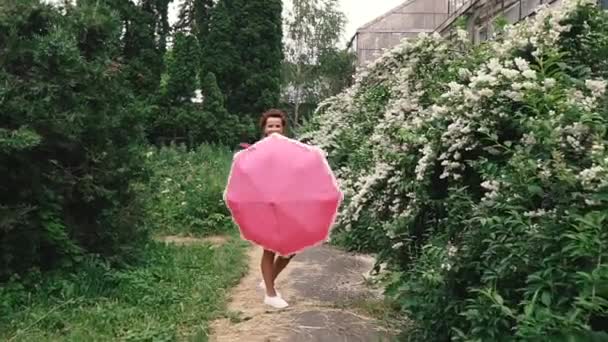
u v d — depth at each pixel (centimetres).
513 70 374
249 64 2247
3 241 493
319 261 695
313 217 453
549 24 436
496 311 301
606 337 260
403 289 389
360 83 748
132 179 618
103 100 567
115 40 605
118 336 421
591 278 257
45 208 515
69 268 530
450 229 387
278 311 491
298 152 467
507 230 317
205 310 484
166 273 587
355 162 745
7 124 492
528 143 338
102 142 572
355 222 638
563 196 311
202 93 1873
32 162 513
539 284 283
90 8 586
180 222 930
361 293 545
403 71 573
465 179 413
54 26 540
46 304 469
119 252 589
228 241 850
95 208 577
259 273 649
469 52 539
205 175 1173
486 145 394
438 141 416
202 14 2342
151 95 1748
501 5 1338
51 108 508
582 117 321
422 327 389
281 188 451
